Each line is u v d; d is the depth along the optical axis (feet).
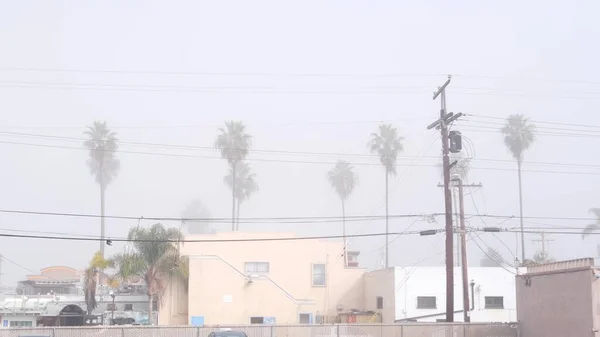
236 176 314.96
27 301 197.47
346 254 184.75
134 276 174.70
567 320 101.14
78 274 270.26
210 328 112.98
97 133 292.40
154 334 110.83
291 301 176.86
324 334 116.37
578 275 98.89
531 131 281.74
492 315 160.45
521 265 173.58
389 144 282.15
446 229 116.37
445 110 116.06
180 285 175.83
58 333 107.65
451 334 115.34
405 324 116.37
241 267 176.96
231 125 301.43
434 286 162.40
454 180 131.64
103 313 181.78
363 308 180.96
